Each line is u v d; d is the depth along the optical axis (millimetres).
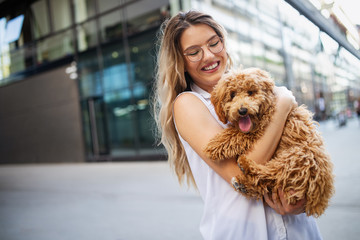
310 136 1184
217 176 1331
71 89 14531
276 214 1277
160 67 1652
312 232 1365
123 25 12000
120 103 12641
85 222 4801
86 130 14289
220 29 1531
